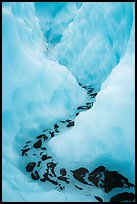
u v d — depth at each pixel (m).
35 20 8.59
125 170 5.00
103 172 4.96
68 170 5.02
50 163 5.10
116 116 5.23
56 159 5.21
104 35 8.59
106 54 8.54
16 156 5.21
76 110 6.95
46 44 9.38
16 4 7.01
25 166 5.04
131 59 5.78
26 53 6.51
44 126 6.23
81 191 4.55
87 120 5.47
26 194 4.20
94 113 5.51
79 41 10.04
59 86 7.01
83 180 4.81
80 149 5.24
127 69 5.74
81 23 9.96
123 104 5.28
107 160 5.12
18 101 6.06
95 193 4.53
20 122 5.95
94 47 9.06
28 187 4.38
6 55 5.95
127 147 5.03
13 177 4.48
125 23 7.16
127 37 7.08
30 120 6.14
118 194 4.55
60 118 6.56
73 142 5.34
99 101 5.58
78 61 9.81
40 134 5.96
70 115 6.73
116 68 6.00
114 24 7.71
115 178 4.84
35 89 6.45
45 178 4.76
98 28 8.95
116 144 5.09
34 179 4.73
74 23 10.55
